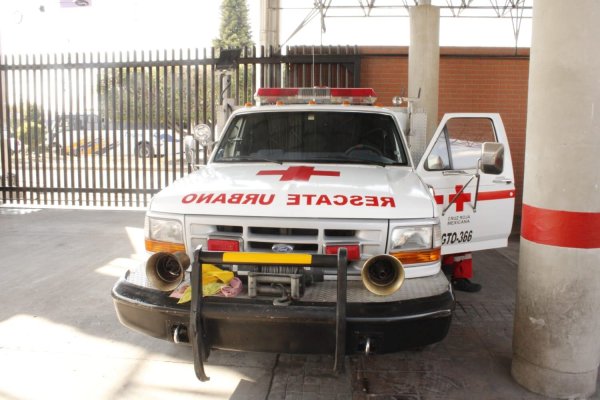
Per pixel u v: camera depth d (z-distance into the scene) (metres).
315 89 5.65
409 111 5.70
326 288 3.45
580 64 3.50
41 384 3.96
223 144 5.20
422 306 3.36
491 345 4.77
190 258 3.68
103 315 5.35
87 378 4.07
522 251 3.95
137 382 4.03
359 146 5.02
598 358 3.85
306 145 5.05
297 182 3.98
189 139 5.32
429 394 3.90
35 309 5.50
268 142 5.11
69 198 13.51
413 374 4.21
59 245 8.27
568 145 3.57
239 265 3.29
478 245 5.59
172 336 3.41
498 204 5.63
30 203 12.21
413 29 9.80
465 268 6.16
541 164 3.71
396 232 3.56
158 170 11.49
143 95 11.24
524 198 3.92
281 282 3.30
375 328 3.24
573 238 3.63
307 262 3.13
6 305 5.60
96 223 10.08
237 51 10.86
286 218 3.55
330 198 3.66
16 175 12.08
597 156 3.55
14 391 3.85
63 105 11.72
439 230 3.71
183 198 3.81
